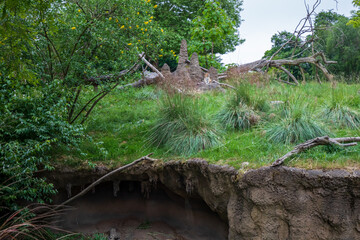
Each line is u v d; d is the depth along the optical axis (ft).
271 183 15.96
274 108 24.43
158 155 21.79
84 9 24.63
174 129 22.76
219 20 52.65
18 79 19.84
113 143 24.39
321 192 15.10
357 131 21.47
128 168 21.38
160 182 22.03
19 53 19.04
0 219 19.60
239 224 16.78
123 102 35.53
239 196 16.97
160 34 26.18
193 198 21.27
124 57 24.36
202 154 20.13
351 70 72.59
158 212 23.08
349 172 14.84
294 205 15.51
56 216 22.56
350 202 14.76
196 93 28.40
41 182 19.20
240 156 18.99
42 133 19.72
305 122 21.11
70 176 21.84
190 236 21.07
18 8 15.97
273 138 20.97
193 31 53.11
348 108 23.67
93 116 30.01
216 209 18.83
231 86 32.78
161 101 24.94
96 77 24.14
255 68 48.32
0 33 16.69
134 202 23.66
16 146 17.48
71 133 20.36
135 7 25.31
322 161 16.30
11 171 17.46
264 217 16.02
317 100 26.55
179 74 42.65
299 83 44.27
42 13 19.16
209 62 54.29
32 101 19.98
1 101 18.84
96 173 21.62
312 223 15.23
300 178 15.46
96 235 21.77
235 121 24.32
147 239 21.63
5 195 17.79
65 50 23.80
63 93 21.63
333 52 74.33
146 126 26.91
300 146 17.10
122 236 22.16
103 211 23.62
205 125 22.61
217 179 18.15
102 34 23.32
